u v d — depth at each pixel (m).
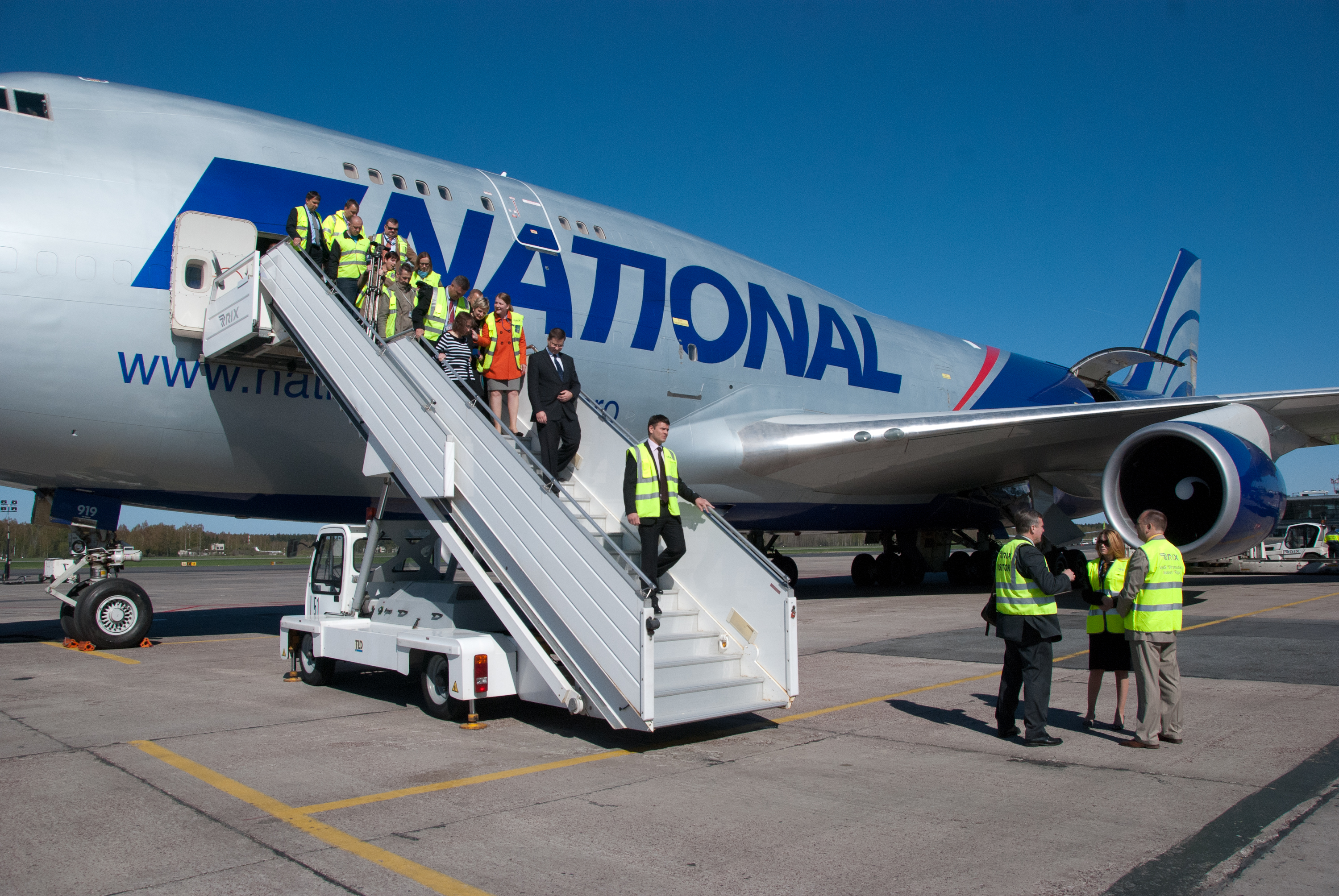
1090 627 5.97
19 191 8.05
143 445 8.80
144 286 8.37
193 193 8.73
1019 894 3.22
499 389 8.07
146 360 8.44
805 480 13.61
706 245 13.87
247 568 43.44
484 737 5.77
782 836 3.85
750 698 6.15
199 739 5.67
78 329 8.12
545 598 5.78
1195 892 3.21
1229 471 10.61
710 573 6.83
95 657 9.56
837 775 4.83
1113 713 6.37
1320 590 17.67
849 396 15.18
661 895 3.24
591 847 3.73
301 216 8.17
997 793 4.46
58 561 14.55
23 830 3.94
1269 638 9.97
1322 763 4.93
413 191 10.22
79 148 8.47
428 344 7.29
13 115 8.42
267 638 11.50
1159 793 4.44
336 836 3.86
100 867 3.50
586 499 7.68
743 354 13.36
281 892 3.26
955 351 18.36
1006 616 5.55
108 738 5.68
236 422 9.02
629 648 5.18
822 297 15.60
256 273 7.78
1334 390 11.51
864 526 17.06
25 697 7.15
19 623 13.91
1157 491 12.27
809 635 11.11
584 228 11.85
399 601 7.39
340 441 9.62
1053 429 12.45
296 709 6.70
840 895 3.23
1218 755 5.16
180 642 10.98
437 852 3.67
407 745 5.54
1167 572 5.37
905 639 10.59
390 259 8.05
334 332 7.36
